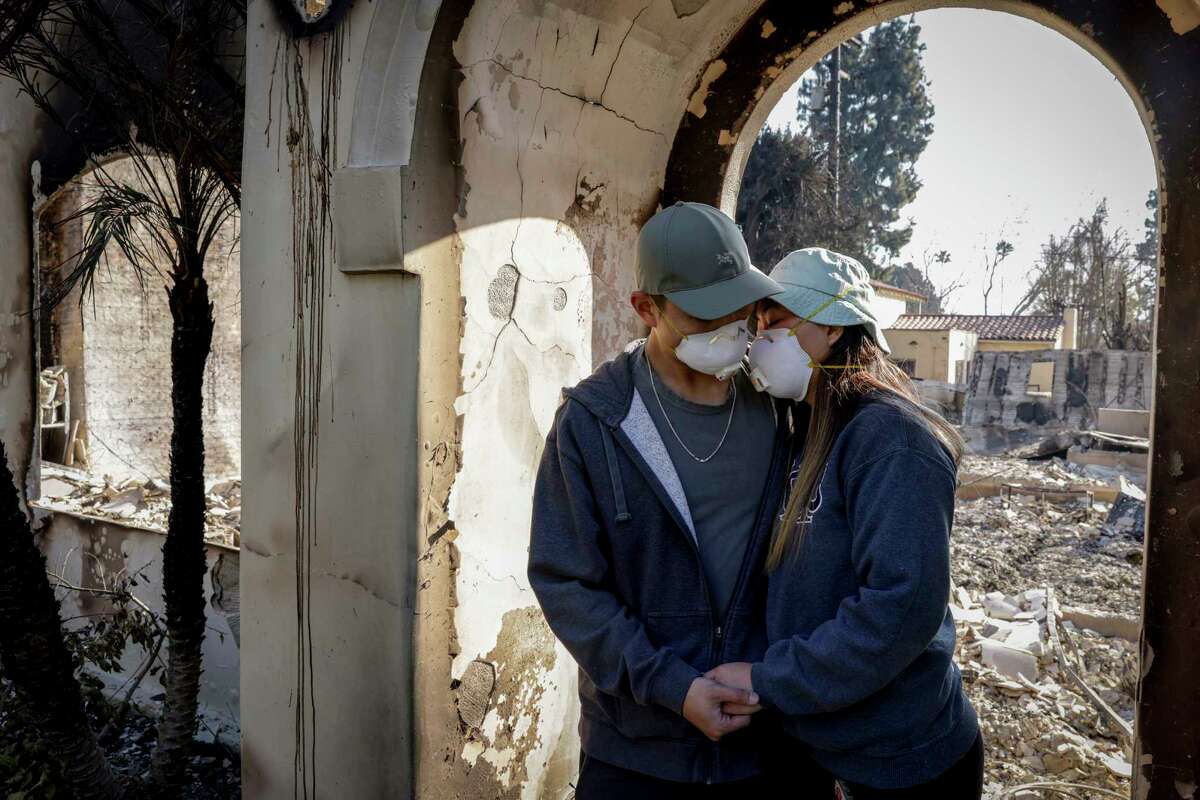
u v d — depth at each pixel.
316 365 2.37
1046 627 4.79
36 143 4.73
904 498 1.36
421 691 2.24
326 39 2.27
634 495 1.57
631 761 1.60
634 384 1.66
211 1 3.06
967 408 17.16
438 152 2.20
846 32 2.86
